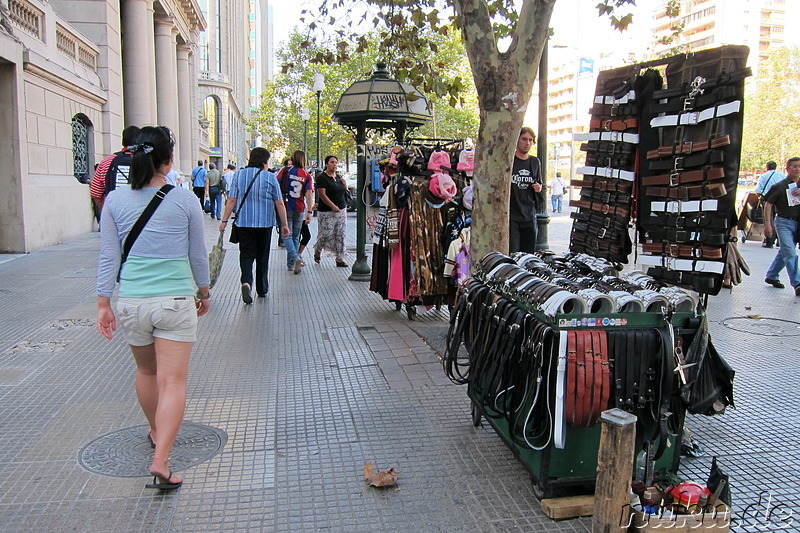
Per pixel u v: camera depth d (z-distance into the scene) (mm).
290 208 10477
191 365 5402
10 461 3635
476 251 5098
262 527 3025
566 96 117375
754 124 45250
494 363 3486
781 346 6086
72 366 5309
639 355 3098
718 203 3537
